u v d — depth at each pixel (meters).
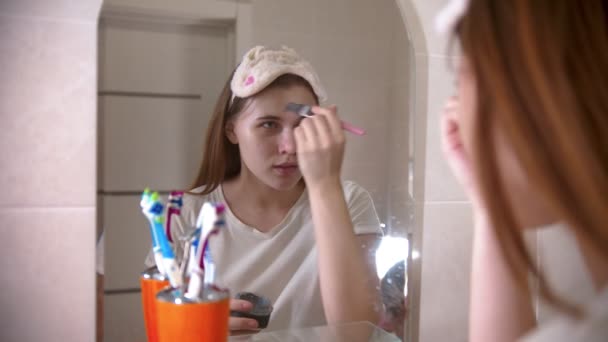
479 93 0.41
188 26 0.74
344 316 0.79
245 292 0.77
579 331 0.39
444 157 0.88
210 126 0.75
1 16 0.67
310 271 0.79
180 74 0.74
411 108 0.85
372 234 0.83
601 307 0.40
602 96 0.37
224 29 0.75
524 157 0.37
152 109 0.73
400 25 0.84
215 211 0.61
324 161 0.76
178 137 0.74
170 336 0.63
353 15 0.81
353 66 0.81
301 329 0.79
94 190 0.71
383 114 0.84
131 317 0.73
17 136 0.68
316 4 0.79
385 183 0.84
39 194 0.69
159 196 0.68
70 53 0.69
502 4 0.39
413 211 0.86
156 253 0.66
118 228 0.72
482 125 0.42
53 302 0.70
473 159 0.43
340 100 0.81
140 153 0.73
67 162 0.70
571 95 0.36
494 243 0.60
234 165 0.76
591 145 0.36
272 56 0.77
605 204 0.35
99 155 0.71
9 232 0.68
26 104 0.68
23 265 0.69
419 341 0.88
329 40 0.80
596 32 0.38
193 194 0.74
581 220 0.36
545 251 0.68
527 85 0.38
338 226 0.77
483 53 0.40
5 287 0.69
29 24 0.68
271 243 0.78
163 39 0.73
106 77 0.71
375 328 0.82
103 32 0.71
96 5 0.70
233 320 0.76
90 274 0.71
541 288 0.43
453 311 0.90
